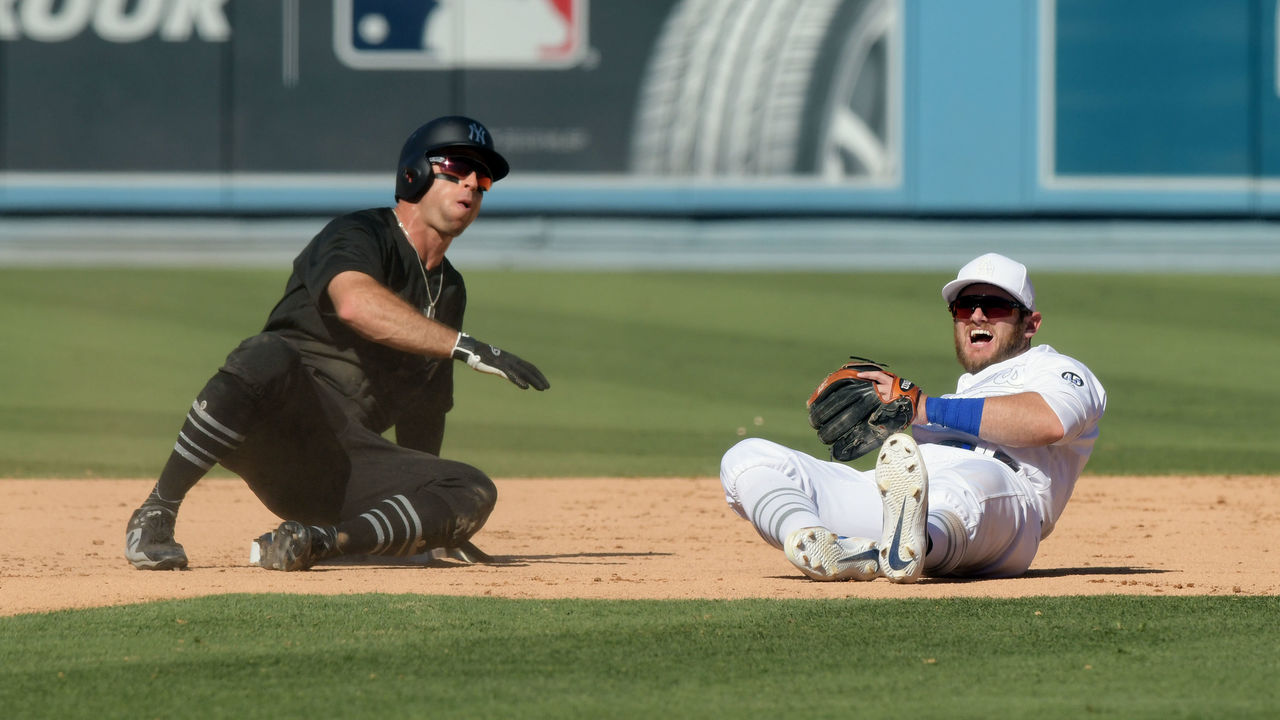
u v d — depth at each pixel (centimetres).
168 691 1074
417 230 1833
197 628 1300
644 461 3788
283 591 1517
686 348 5750
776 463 1655
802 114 7212
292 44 7181
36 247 7238
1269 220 7200
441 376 1870
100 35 7169
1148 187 7194
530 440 4178
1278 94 7112
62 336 5828
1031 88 7175
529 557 2006
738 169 7244
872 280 7000
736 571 1797
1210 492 3109
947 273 7169
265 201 7244
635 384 5153
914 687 1094
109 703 1042
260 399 1716
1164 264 7206
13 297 6500
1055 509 1692
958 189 7225
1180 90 7144
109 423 4356
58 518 2514
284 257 7231
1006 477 1625
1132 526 2506
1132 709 1023
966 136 7200
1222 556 2050
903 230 7275
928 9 7162
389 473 1775
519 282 6944
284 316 1802
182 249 7262
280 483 1805
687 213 7294
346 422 1786
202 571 1717
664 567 1855
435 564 1845
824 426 1661
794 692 1075
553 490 3145
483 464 3712
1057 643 1251
